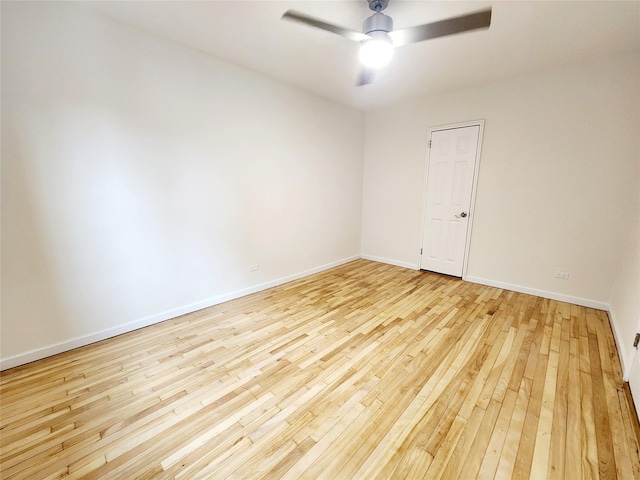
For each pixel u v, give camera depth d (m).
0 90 1.70
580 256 2.86
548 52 2.43
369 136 4.42
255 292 3.30
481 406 1.59
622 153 2.56
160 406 1.60
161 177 2.42
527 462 1.28
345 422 1.50
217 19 2.01
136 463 1.28
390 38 1.81
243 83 2.84
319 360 2.02
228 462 1.28
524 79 2.94
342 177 4.21
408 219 4.16
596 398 1.65
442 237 3.84
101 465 1.27
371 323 2.55
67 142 1.96
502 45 2.30
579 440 1.38
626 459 1.29
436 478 1.21
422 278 3.77
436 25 1.65
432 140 3.72
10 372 1.87
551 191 2.94
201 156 2.64
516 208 3.18
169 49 2.32
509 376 1.84
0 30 1.67
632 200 2.54
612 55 2.49
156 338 2.30
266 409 1.58
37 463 1.27
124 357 2.05
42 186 1.90
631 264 2.26
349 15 1.95
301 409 1.58
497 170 3.24
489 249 3.43
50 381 1.79
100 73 2.03
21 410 1.56
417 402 1.63
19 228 1.86
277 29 2.12
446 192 3.70
